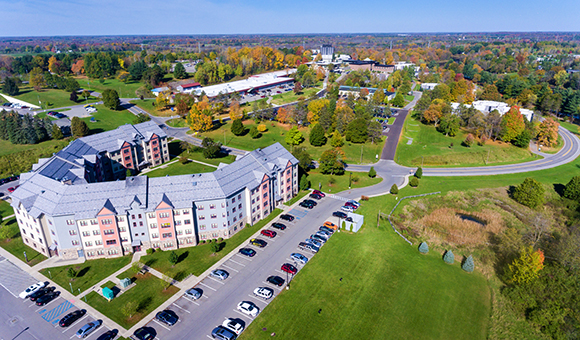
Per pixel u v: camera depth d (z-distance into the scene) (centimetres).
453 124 17525
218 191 9025
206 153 15350
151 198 8662
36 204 8425
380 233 9856
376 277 8125
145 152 14300
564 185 13312
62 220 8162
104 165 12850
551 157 16200
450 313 7219
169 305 7175
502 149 16275
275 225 9988
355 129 16788
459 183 13350
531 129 17650
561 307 7162
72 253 8538
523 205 12019
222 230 9369
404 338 6569
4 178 12900
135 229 8644
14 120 16075
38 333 6512
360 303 7344
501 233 10331
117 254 8700
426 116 19112
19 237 9481
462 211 11662
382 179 13488
